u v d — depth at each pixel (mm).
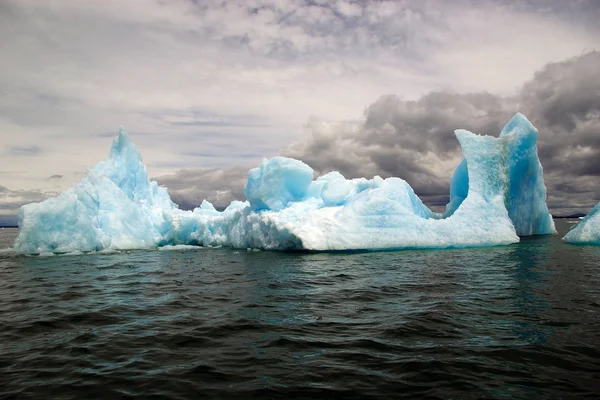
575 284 8617
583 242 16438
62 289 9180
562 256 13164
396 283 9000
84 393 3961
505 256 13344
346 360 4633
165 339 5473
